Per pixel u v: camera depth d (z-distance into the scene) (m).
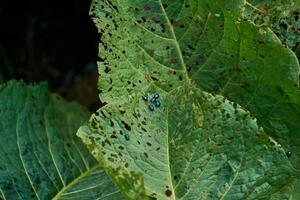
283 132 0.80
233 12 0.78
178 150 0.74
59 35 1.78
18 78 1.74
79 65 1.76
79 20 1.77
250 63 0.79
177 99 0.75
